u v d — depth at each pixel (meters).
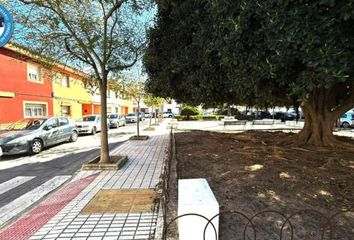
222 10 4.91
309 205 4.14
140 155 9.57
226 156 7.40
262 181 5.05
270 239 3.26
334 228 3.54
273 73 4.27
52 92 19.75
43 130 11.51
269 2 4.17
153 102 21.88
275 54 4.23
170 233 3.41
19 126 11.85
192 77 6.96
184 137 12.95
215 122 30.05
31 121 12.17
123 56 7.71
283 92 6.93
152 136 15.85
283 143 9.64
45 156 10.30
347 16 3.62
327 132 9.12
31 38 6.99
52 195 5.49
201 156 7.59
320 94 9.09
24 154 10.75
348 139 11.40
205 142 10.57
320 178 5.25
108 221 4.01
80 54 7.45
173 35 7.79
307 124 9.59
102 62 7.47
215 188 4.83
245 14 4.54
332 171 5.75
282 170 5.73
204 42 6.14
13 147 9.88
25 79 16.58
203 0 6.03
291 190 4.66
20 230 3.84
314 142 9.12
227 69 5.68
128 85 13.70
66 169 8.00
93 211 4.39
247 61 4.70
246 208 4.01
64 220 4.07
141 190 5.48
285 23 4.00
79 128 18.38
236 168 5.99
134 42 7.77
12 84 15.35
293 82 4.37
